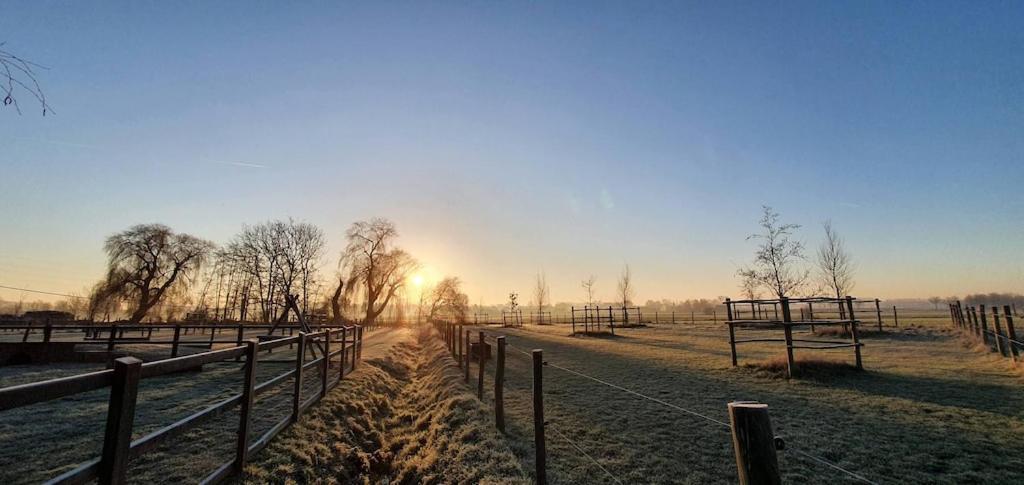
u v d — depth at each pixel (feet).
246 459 16.98
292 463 18.85
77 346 53.67
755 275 90.43
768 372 37.68
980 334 52.44
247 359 16.89
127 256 148.87
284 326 57.41
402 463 23.17
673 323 143.33
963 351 51.31
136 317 148.36
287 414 25.05
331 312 177.06
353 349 43.60
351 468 22.22
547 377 38.91
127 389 9.62
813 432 21.59
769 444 7.91
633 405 27.68
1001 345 42.78
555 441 21.26
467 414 25.76
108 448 9.30
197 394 30.27
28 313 136.26
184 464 17.24
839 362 37.32
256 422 23.36
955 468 17.08
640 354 54.90
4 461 17.28
